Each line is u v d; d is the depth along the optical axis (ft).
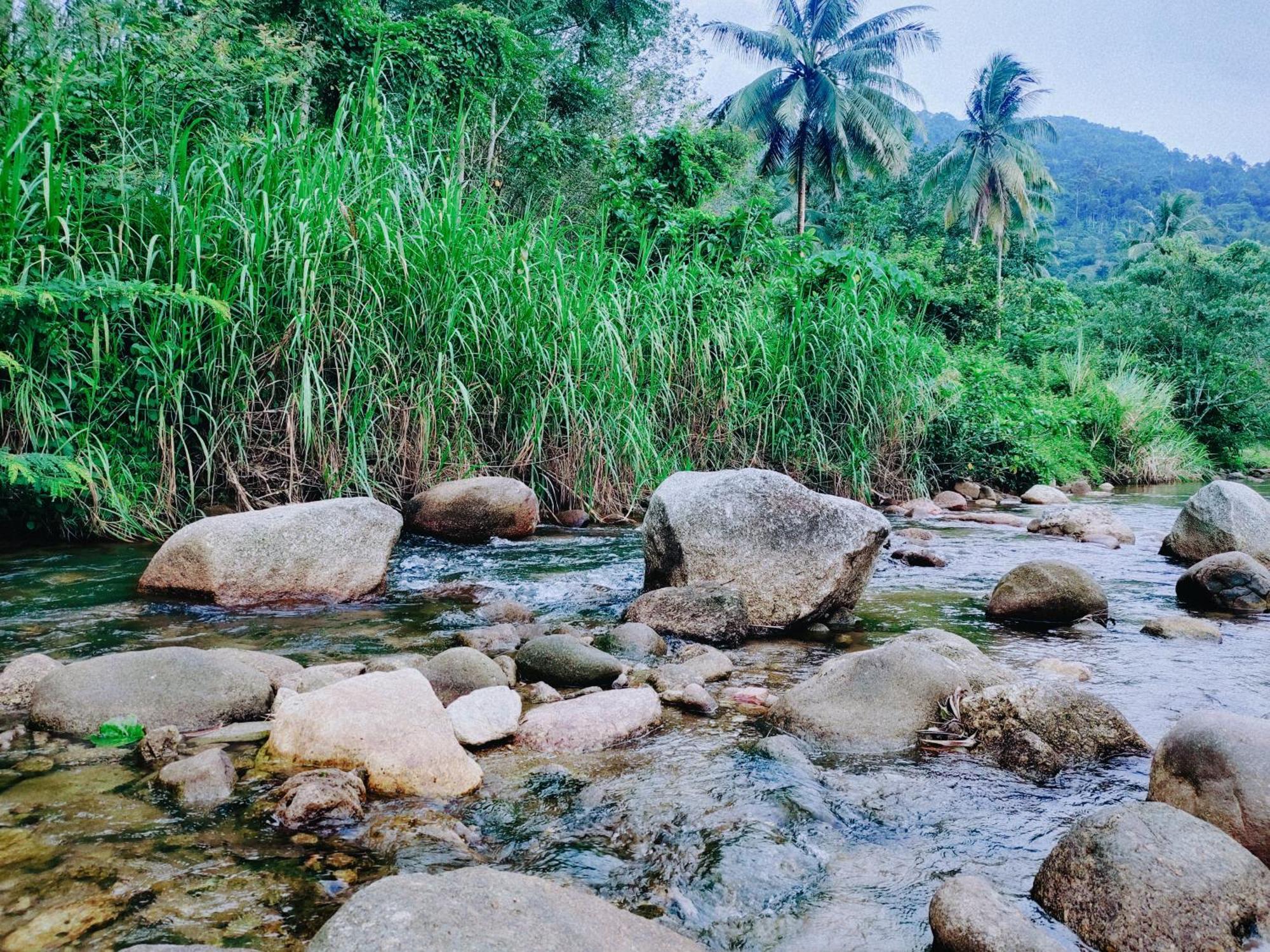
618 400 24.23
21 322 16.57
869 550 13.91
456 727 8.55
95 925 5.31
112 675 8.88
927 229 115.65
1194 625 13.51
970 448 37.99
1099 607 14.26
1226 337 71.20
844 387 30.40
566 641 11.07
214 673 9.14
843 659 10.09
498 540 19.94
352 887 5.89
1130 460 54.80
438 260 21.81
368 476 20.24
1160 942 5.23
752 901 5.94
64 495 16.28
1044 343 77.46
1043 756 8.29
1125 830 5.82
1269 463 76.48
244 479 19.38
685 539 13.73
